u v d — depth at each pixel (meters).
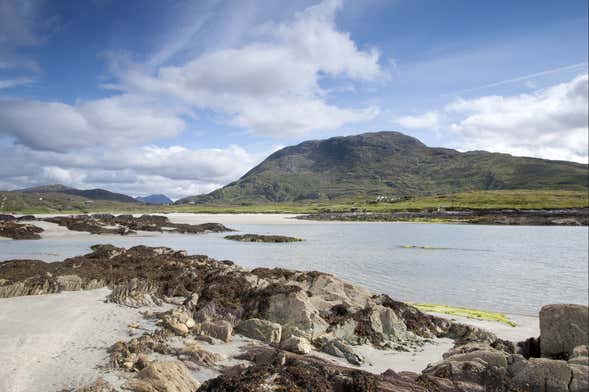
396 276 55.75
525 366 18.58
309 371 17.91
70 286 38.62
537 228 135.75
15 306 31.77
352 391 17.14
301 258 70.81
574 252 81.50
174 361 20.05
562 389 17.52
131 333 25.36
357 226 147.62
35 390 17.77
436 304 41.59
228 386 16.12
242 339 25.78
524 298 44.59
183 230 120.44
